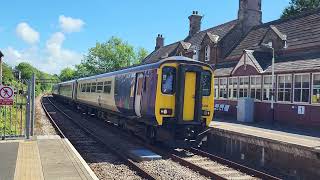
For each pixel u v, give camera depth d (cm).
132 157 1400
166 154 1451
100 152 1494
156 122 1534
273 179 1117
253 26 3409
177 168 1250
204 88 1616
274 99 2314
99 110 2711
